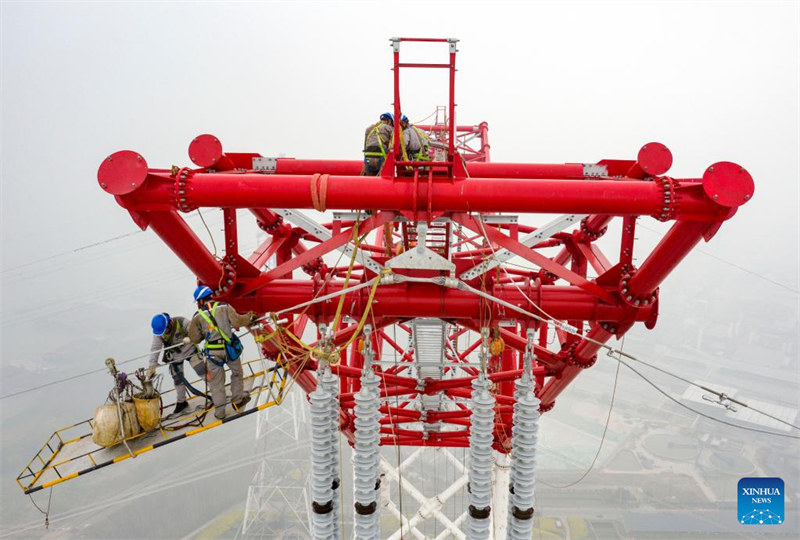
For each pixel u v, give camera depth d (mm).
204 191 5969
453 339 15820
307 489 49750
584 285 7547
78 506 52062
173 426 8289
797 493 52250
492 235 6918
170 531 48906
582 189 5973
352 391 14523
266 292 7988
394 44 5891
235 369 8391
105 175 5711
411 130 7586
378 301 7883
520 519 8633
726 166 5648
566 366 10891
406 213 6312
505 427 13797
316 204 6105
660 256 6723
